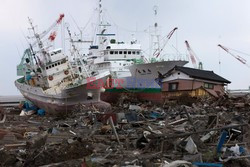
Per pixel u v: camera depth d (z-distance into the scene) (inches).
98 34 2356.1
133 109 1545.3
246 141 717.9
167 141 646.5
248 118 1053.8
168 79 2011.6
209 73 2242.9
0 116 1475.1
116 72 2070.6
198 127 847.7
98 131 944.9
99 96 1686.8
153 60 2091.5
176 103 1812.3
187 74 1948.8
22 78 2219.5
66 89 1610.5
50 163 581.6
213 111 1439.5
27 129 1042.1
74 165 551.5
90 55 2454.5
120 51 2202.3
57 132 961.5
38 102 1846.7
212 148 649.0
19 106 2160.4
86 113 1348.4
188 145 618.2
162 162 548.7
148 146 669.3
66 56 1895.9
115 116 1099.3
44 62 1859.0
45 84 1872.5
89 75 1876.2
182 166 492.4
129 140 776.9
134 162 552.4
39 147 662.5
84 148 647.1
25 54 1974.7
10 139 801.6
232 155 583.5
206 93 1983.3
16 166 566.6
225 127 693.3
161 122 1070.4
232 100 1775.3
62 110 1670.8
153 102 1958.7
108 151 664.4
